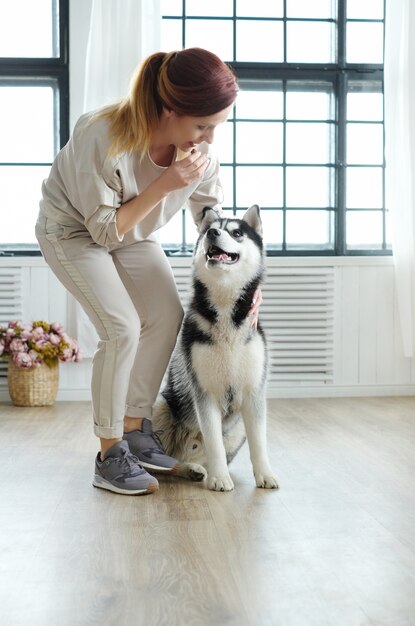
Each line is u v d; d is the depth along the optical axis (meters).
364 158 4.88
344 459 2.79
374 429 3.46
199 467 2.46
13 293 4.55
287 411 4.07
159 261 2.43
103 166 2.01
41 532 1.87
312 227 4.88
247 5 4.78
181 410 2.53
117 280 2.25
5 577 1.54
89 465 2.71
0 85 4.71
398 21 4.59
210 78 1.92
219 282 2.29
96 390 2.30
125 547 1.74
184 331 2.42
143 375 2.45
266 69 4.79
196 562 1.63
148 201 2.05
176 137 2.03
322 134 4.87
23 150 4.74
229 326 2.32
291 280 4.67
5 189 4.75
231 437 2.56
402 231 4.63
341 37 4.80
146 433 2.46
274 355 4.66
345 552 1.69
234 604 1.38
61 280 2.27
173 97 1.93
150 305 2.43
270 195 4.84
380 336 4.75
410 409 4.14
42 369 4.26
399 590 1.45
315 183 4.88
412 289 4.65
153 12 4.48
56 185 2.18
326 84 4.85
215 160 2.49
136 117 1.99
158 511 2.07
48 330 4.38
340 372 4.72
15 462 2.76
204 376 2.35
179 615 1.33
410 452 2.91
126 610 1.36
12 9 4.68
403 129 4.60
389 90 4.61
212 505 2.13
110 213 2.06
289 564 1.61
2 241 4.75
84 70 4.63
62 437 3.30
